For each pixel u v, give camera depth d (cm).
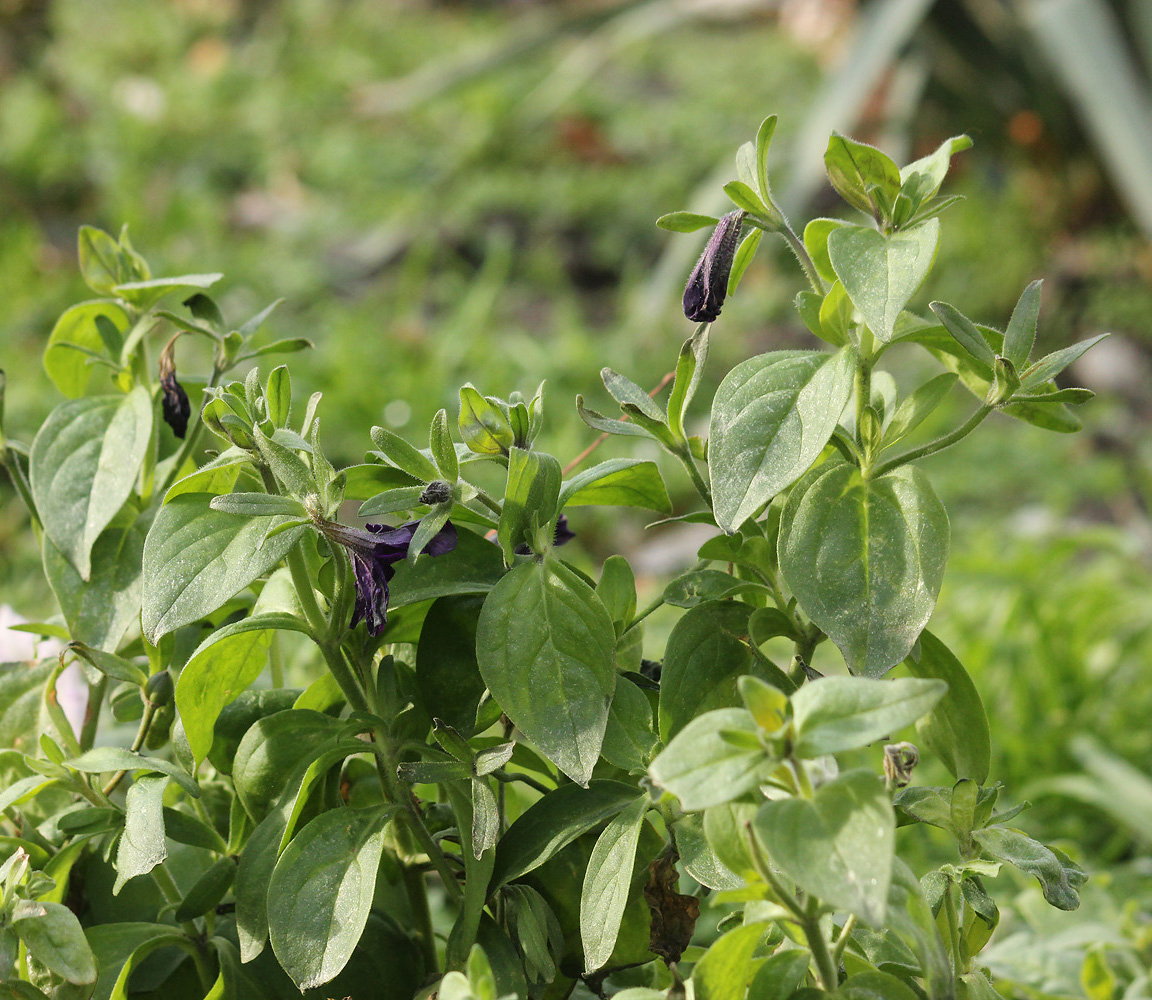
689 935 100
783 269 610
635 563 404
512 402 104
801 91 859
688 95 884
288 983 111
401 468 99
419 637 109
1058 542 338
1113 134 494
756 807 85
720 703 105
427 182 747
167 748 135
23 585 360
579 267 657
